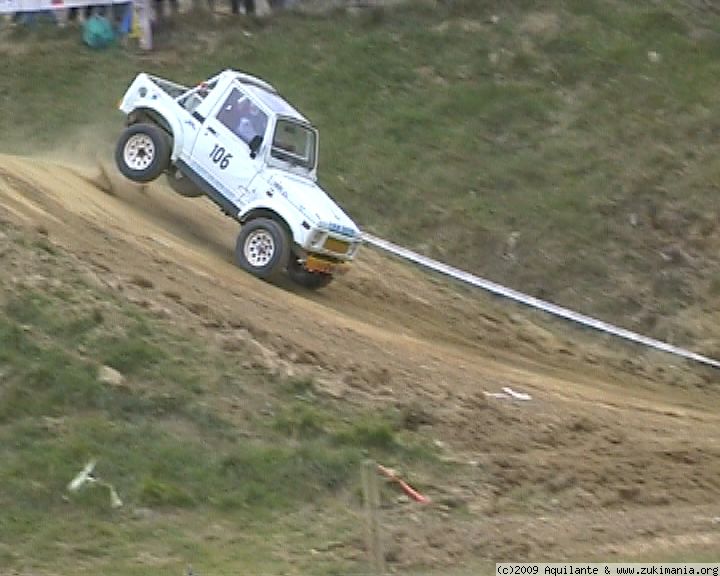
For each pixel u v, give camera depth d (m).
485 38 84.44
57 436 34.34
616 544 30.50
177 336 39.47
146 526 31.41
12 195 49.72
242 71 85.06
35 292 39.34
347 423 36.94
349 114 78.88
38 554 29.64
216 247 55.00
